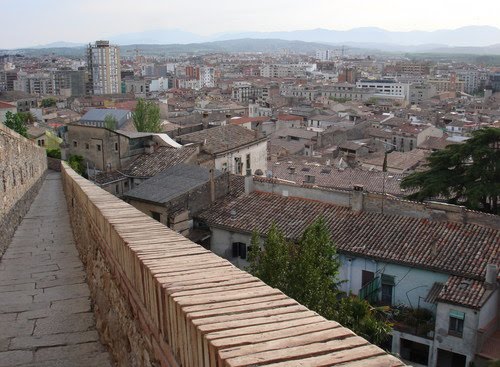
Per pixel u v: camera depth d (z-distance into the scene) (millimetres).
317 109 129875
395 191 46469
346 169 53906
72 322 9984
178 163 36312
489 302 21375
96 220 9891
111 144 37031
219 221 28359
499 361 18625
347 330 3570
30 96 148125
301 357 3150
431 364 22000
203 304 4230
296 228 26359
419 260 22906
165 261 5688
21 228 20297
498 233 23844
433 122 118875
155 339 5223
